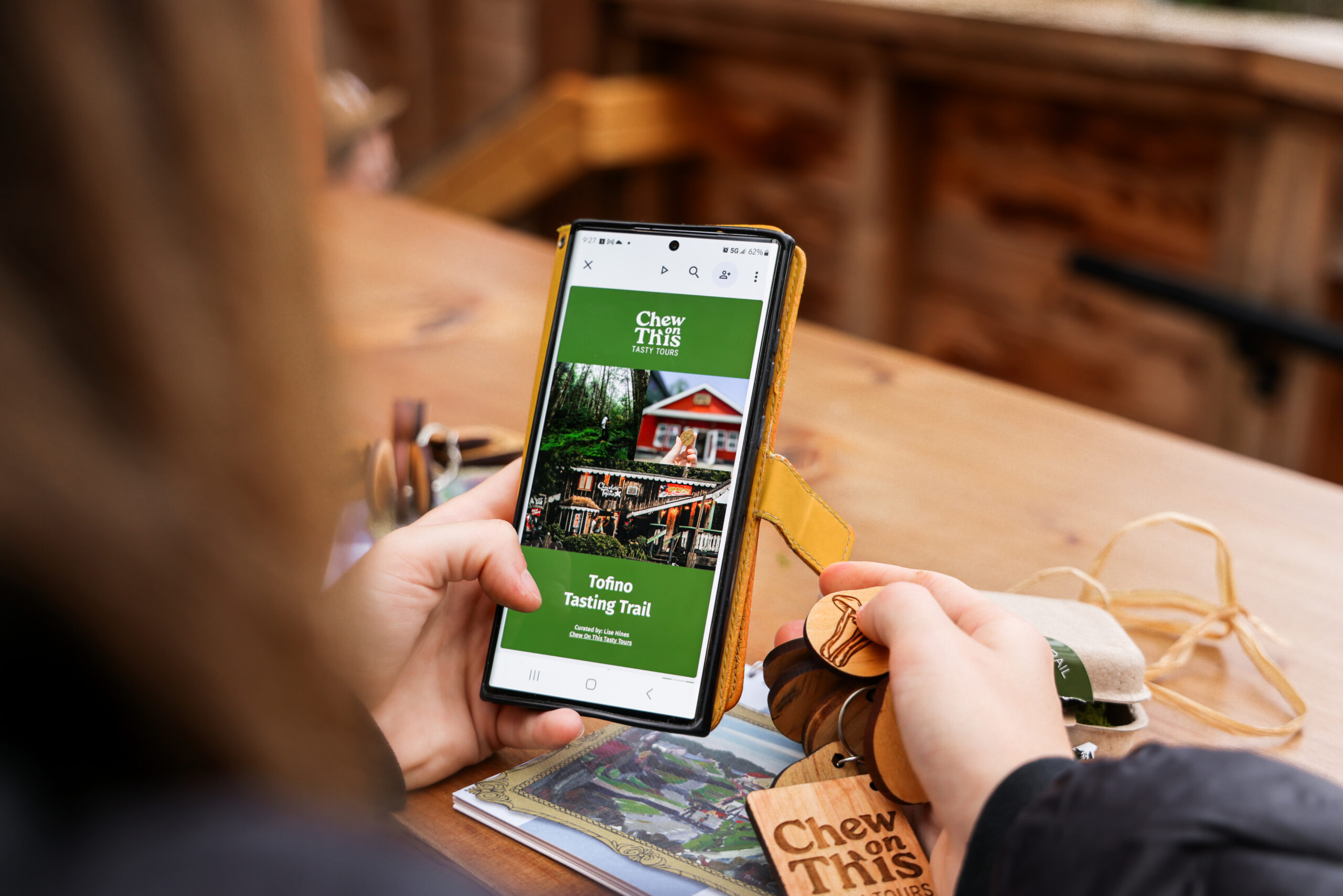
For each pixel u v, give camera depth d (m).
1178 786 0.46
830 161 3.05
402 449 1.06
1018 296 2.80
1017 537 1.05
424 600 0.69
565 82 3.30
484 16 3.90
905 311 3.03
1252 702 0.83
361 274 1.69
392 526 1.06
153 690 0.28
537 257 1.79
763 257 0.79
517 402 1.31
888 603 0.65
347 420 0.33
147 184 0.27
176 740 0.29
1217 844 0.44
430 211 2.01
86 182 0.26
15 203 0.26
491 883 0.64
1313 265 2.17
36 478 0.26
